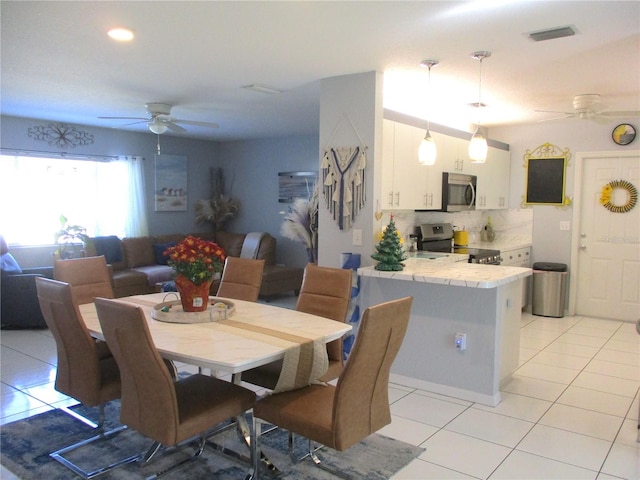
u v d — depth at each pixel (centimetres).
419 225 552
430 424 316
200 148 835
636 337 524
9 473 257
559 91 442
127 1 250
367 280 399
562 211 627
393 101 488
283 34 296
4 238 582
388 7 253
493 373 345
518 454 278
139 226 740
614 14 261
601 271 610
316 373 248
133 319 203
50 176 658
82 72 387
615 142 585
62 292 251
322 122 412
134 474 256
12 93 464
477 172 579
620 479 253
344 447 212
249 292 366
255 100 492
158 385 210
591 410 338
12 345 476
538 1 244
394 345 224
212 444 282
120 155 725
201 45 319
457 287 357
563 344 497
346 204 404
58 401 349
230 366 211
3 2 252
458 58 342
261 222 821
